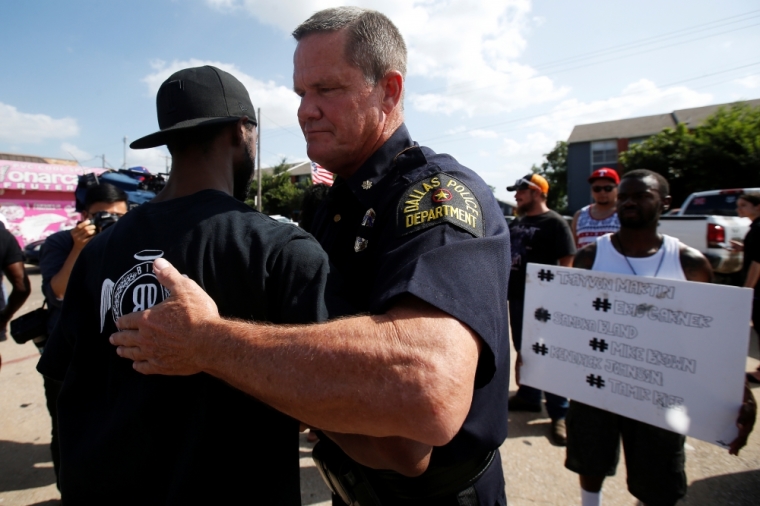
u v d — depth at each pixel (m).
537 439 3.11
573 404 2.05
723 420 1.59
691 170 20.17
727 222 7.34
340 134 1.15
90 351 1.04
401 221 0.99
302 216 3.09
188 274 0.93
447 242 0.89
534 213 3.60
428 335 0.76
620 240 2.14
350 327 0.77
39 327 2.39
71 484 0.96
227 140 1.14
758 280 4.09
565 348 1.94
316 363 0.75
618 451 2.01
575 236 4.49
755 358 4.64
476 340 0.82
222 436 0.92
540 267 2.02
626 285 1.81
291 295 0.92
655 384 1.72
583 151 30.61
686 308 1.67
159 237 0.99
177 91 1.11
